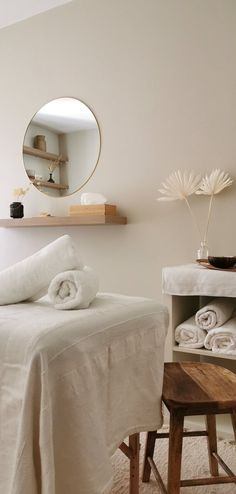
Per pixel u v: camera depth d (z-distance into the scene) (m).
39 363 0.79
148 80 2.19
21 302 1.16
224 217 1.98
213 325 1.65
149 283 2.22
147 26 2.19
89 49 2.40
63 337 0.85
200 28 2.03
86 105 2.42
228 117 1.96
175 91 2.11
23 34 2.68
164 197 2.08
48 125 2.59
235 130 1.95
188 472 1.41
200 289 1.62
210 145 2.01
